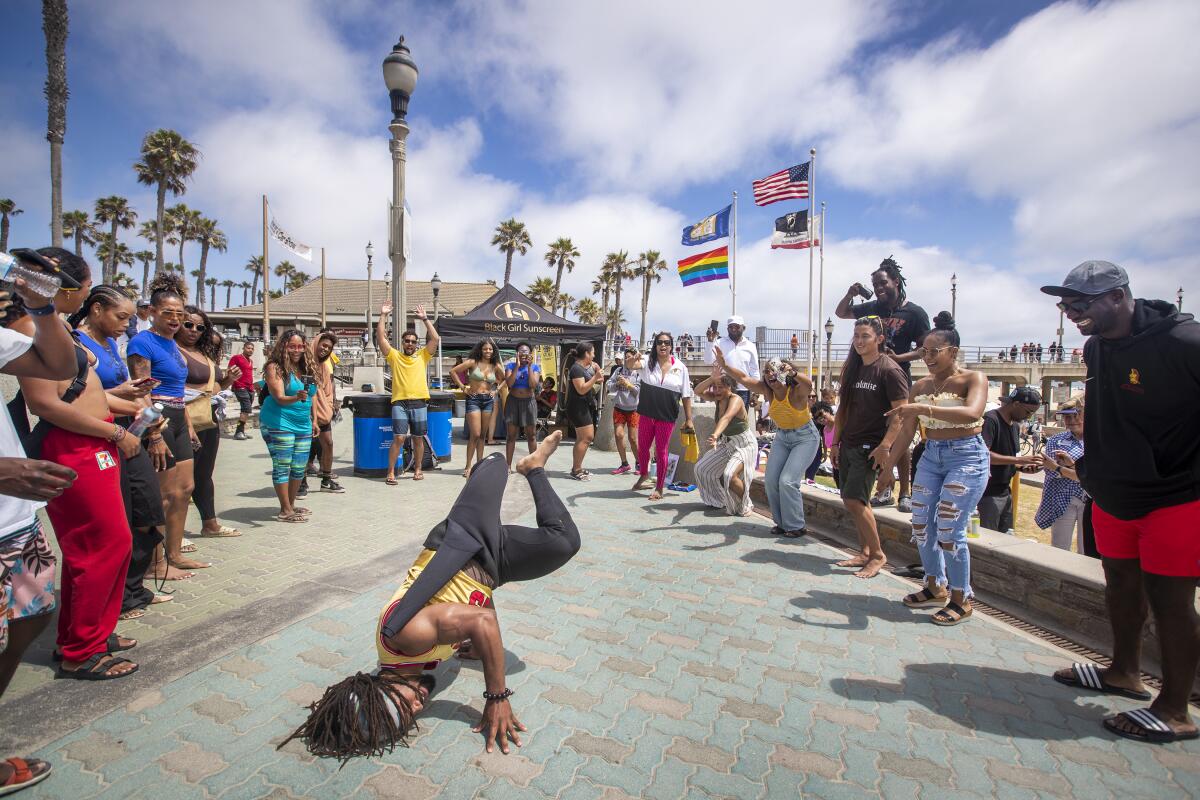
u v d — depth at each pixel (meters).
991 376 41.94
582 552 5.16
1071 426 5.73
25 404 2.72
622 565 4.85
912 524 4.14
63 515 2.78
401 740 2.51
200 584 4.13
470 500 2.83
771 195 17.62
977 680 3.17
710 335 15.49
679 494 7.68
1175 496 2.60
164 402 4.07
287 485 5.82
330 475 7.32
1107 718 2.79
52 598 2.32
